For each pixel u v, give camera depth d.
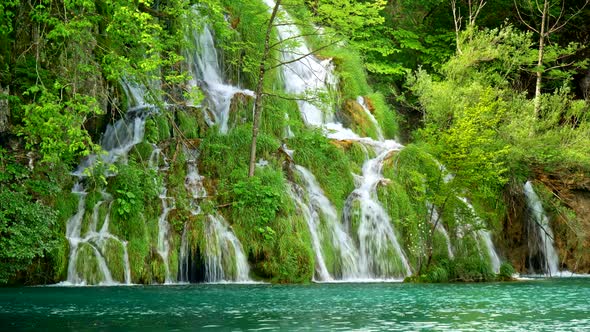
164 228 19.81
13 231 17.31
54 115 15.15
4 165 18.84
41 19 16.77
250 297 15.45
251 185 21.16
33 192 19.33
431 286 19.14
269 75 27.92
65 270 18.56
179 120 23.72
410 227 22.55
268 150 23.19
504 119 28.19
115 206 19.59
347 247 22.09
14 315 12.21
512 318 12.11
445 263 21.69
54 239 18.56
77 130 15.02
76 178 20.67
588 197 28.12
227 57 27.94
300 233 20.98
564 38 38.69
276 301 14.66
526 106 28.92
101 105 21.70
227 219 20.59
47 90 16.17
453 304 14.42
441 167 22.73
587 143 27.84
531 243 26.75
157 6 24.92
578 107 29.69
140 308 13.29
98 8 21.72
